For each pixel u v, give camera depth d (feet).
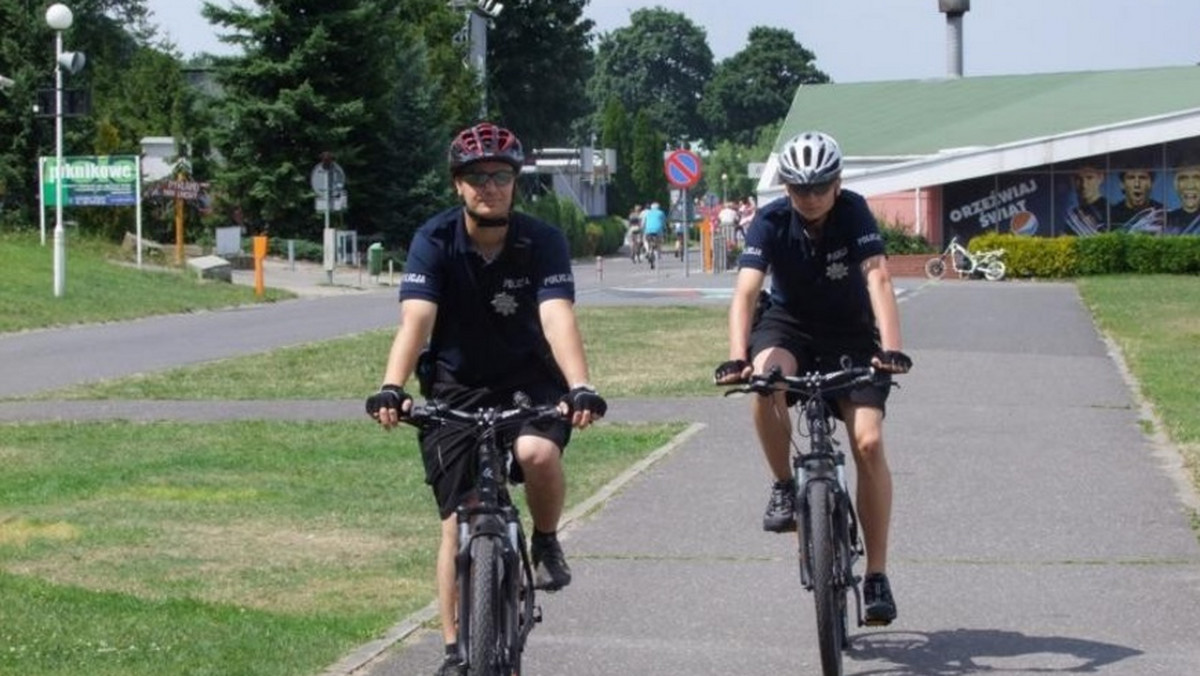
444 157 186.60
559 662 25.82
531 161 251.19
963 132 189.57
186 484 42.50
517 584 20.74
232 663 25.17
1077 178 165.99
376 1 186.60
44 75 183.52
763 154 405.18
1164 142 161.58
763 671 25.30
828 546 23.43
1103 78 215.72
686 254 163.73
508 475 21.67
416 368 22.35
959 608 29.04
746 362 24.59
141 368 72.69
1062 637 27.07
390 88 181.88
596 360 71.31
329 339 85.71
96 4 272.10
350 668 25.30
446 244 21.54
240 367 71.56
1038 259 152.35
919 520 36.55
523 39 293.64
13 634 26.37
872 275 25.12
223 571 32.60
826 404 25.70
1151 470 42.55
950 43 246.47
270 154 177.99
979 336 80.53
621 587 30.66
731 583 30.96
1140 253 152.46
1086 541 34.32
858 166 181.06
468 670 19.77
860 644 26.73
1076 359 69.62
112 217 163.12
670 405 56.39
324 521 37.73
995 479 41.45
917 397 57.16
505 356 21.86
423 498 40.55
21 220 174.70
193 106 212.02
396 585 31.37
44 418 55.83
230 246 159.84
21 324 96.53
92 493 41.29
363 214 185.06
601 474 43.11
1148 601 29.37
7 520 37.73
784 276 25.57
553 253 21.65
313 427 52.85
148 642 26.27
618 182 360.69
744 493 39.93
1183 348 73.72
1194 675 24.81
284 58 176.55
